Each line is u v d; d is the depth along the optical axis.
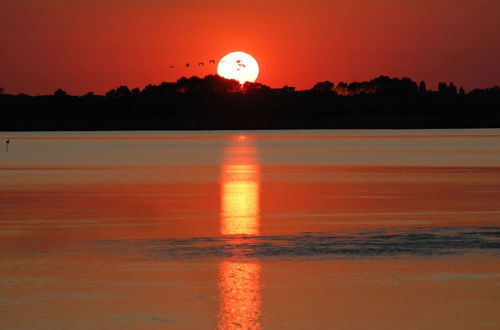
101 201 93.25
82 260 55.81
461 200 92.56
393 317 41.91
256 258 56.34
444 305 43.97
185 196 99.00
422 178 128.38
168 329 40.03
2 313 42.56
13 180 126.88
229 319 41.62
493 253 58.00
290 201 92.69
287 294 46.38
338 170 151.75
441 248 60.03
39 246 61.44
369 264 54.22
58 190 107.62
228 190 107.44
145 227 71.25
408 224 72.38
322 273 51.50
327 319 41.62
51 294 46.38
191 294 46.38
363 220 75.25
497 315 42.12
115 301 44.88
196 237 65.50
